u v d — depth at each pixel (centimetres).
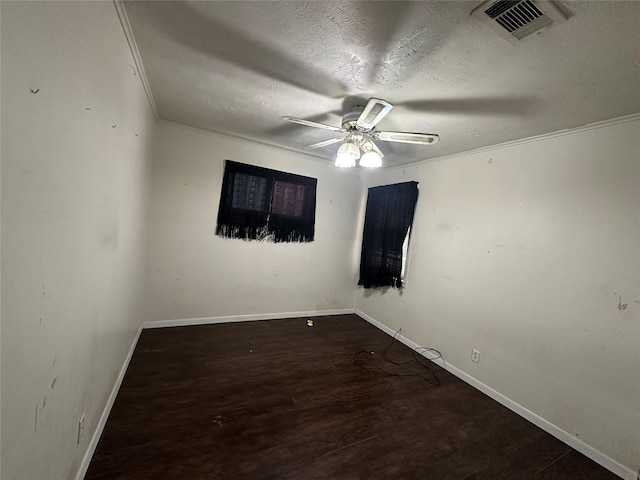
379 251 377
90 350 125
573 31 109
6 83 57
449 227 290
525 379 216
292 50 144
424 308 312
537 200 217
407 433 185
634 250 168
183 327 314
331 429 181
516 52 126
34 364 76
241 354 268
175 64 168
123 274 184
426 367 281
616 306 174
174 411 182
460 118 204
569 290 195
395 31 122
